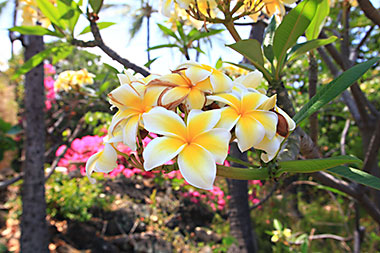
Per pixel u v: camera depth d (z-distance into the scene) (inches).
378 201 41.8
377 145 27.2
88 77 50.3
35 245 58.5
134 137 10.6
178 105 11.9
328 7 16.3
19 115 131.7
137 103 11.3
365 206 28.2
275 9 16.1
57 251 95.0
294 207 130.2
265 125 10.6
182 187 128.6
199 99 10.9
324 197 149.0
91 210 116.5
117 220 113.6
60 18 21.3
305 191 154.6
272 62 16.7
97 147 107.3
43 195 60.8
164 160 9.5
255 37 28.9
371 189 42.7
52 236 101.5
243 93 11.4
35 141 59.8
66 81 49.4
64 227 106.3
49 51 26.0
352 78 13.2
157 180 111.4
